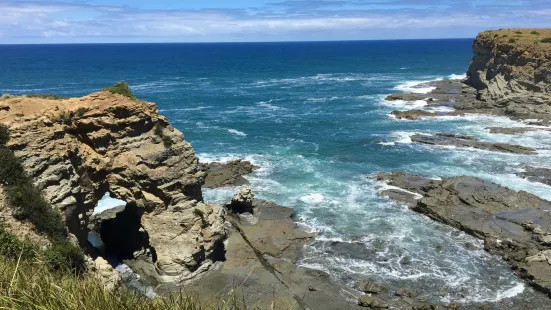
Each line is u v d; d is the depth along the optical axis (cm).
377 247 3900
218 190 5241
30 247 2281
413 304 3091
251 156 6719
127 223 3725
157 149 3391
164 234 3356
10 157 2603
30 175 2694
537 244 3775
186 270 3284
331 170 6028
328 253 3794
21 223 2492
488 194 4631
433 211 4441
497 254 3747
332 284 3316
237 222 4256
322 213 4612
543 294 3222
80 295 926
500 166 5944
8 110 2925
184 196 3441
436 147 6938
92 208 3338
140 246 3588
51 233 2586
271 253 3738
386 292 3238
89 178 3238
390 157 6544
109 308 895
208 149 7131
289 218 4409
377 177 5612
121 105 3262
